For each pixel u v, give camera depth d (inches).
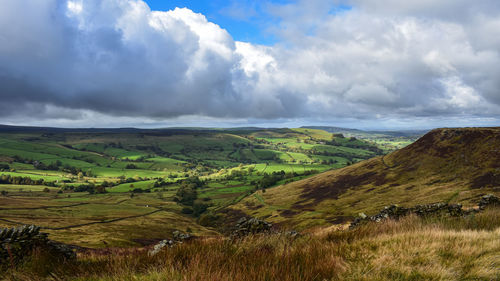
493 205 614.5
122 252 266.5
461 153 6604.3
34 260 236.5
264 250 223.6
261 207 6973.4
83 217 5506.9
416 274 174.9
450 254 213.2
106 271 204.1
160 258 219.1
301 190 7869.1
